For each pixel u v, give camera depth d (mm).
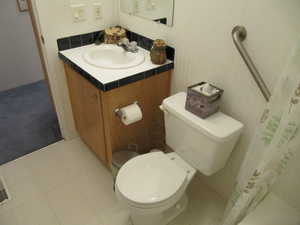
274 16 1041
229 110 1418
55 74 1836
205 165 1391
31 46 2744
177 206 1625
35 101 2680
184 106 1408
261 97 1227
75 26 1749
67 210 1634
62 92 1943
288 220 1229
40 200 1688
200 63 1458
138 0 1678
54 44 1717
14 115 2473
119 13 1896
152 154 1505
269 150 1008
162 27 1589
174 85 1727
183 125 1387
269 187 1189
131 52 1740
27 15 2566
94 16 1804
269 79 1165
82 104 1795
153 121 1856
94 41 1898
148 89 1633
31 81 2936
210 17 1281
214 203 1716
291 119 900
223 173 1666
